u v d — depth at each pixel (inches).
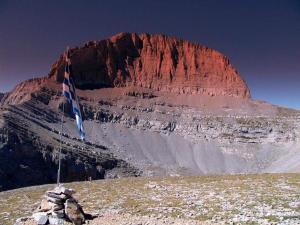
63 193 1482.5
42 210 1477.6
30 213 1876.2
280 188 2256.4
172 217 1612.9
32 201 2346.2
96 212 1785.2
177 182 2871.6
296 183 2447.1
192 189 2417.6
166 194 2267.5
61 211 1444.4
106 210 1847.9
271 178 2785.4
